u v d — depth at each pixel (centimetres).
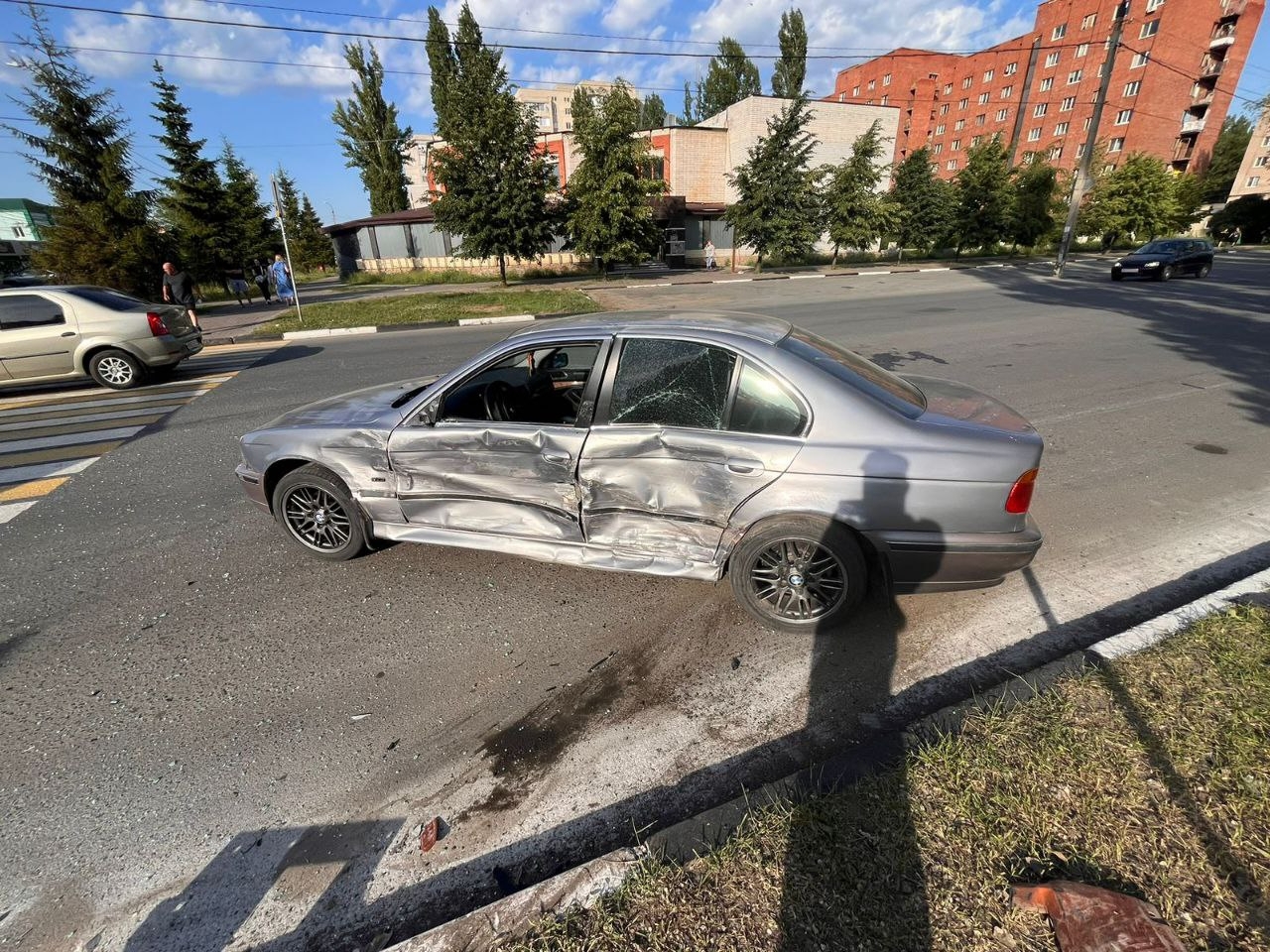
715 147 3334
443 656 288
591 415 293
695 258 3228
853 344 1002
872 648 282
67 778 227
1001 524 261
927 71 6209
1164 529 379
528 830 200
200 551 398
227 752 237
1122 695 225
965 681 258
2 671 289
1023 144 5772
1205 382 707
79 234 1789
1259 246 4484
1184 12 4559
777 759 222
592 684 266
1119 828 178
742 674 269
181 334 955
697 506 283
